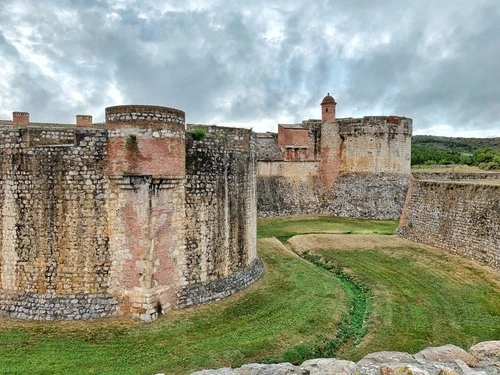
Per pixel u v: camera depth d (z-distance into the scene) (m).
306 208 48.78
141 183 15.61
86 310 15.66
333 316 17.06
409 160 49.91
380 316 17.27
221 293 18.55
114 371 12.28
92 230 15.83
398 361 8.41
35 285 16.08
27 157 15.99
